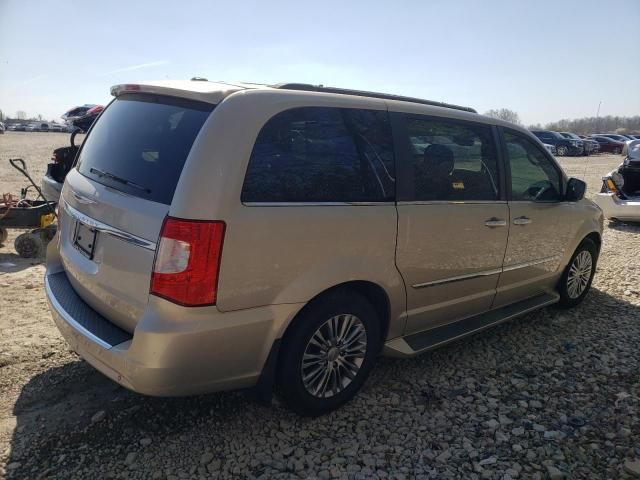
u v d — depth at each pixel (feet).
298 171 9.02
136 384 8.13
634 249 24.44
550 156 14.75
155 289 8.02
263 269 8.50
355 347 10.21
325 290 9.46
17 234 24.70
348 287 9.93
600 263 21.85
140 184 8.76
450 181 11.59
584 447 9.43
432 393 11.16
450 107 12.66
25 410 9.96
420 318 11.52
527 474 8.71
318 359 9.67
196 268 7.91
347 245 9.50
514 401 10.91
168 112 9.29
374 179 10.09
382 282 10.25
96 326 9.03
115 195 9.02
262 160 8.57
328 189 9.37
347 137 9.82
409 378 11.78
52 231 21.53
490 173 12.66
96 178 9.90
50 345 12.61
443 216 11.17
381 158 10.27
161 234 7.98
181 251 7.89
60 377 11.18
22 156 65.98
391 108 10.69
